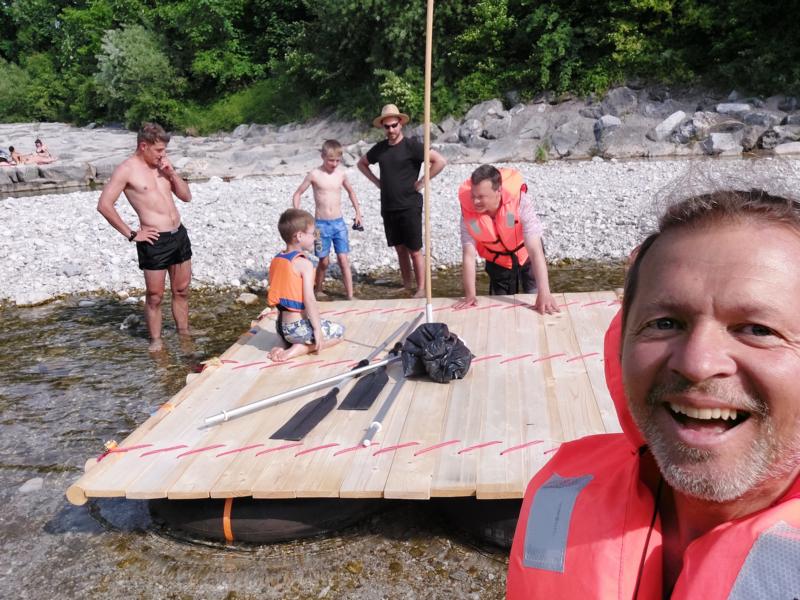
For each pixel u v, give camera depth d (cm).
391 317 674
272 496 384
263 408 489
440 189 1508
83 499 394
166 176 750
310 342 589
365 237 1166
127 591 379
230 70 3052
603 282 887
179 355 742
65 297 978
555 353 548
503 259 691
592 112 2125
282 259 583
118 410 618
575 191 1367
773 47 2011
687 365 91
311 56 2675
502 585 361
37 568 403
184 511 402
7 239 1280
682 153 1881
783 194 99
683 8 2131
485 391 490
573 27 2281
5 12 4806
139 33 3141
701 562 98
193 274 1036
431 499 416
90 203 1612
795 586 89
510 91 2302
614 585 112
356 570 377
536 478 140
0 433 581
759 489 98
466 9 2394
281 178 1992
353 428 448
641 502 115
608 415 443
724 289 91
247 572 382
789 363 89
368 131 2458
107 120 3462
